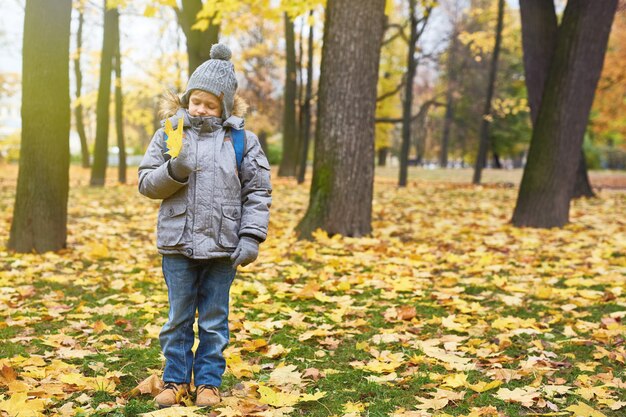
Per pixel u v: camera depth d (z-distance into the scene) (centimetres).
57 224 690
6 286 538
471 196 1459
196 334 405
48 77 669
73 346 381
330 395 314
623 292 523
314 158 794
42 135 672
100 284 555
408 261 647
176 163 269
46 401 285
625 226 912
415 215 1038
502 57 2758
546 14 1002
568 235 823
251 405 287
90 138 4022
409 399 307
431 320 450
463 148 4000
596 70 892
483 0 2273
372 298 517
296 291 529
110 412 281
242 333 411
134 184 1730
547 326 431
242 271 604
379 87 3133
